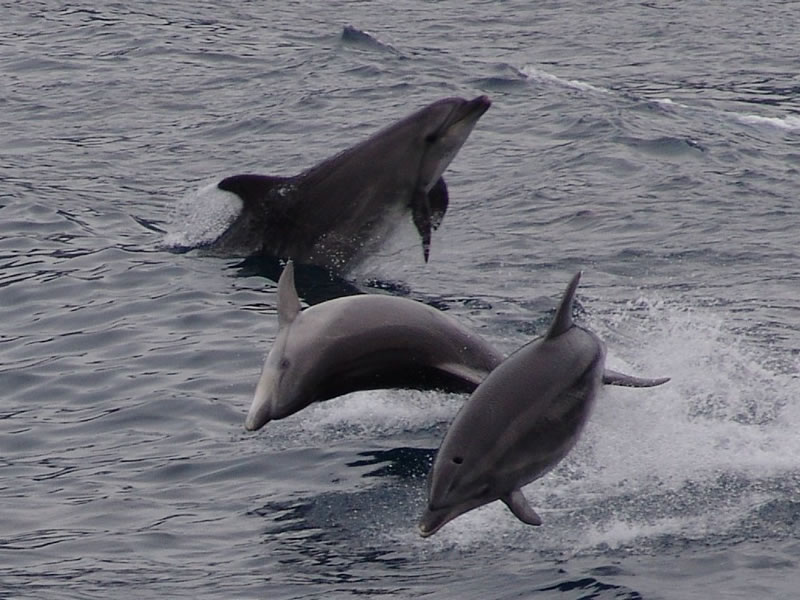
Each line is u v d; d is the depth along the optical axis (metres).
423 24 128.75
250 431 37.59
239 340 48.81
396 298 40.09
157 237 62.53
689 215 66.94
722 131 86.44
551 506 35.53
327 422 41.44
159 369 46.44
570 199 69.88
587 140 81.56
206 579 32.59
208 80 98.75
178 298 53.47
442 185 58.75
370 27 125.69
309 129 85.81
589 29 127.31
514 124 86.56
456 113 57.12
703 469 37.38
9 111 90.31
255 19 125.50
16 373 46.56
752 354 46.53
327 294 54.88
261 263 58.19
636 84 103.81
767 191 71.56
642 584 31.45
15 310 53.00
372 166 57.91
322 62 103.88
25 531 35.53
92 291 54.66
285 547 34.16
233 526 35.44
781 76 108.00
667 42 121.88
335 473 38.12
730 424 40.28
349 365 38.31
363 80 98.56
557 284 56.16
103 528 35.56
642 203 69.06
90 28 115.75
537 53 116.25
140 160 79.12
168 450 40.28
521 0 143.12
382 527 35.03
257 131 85.56
